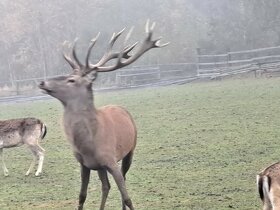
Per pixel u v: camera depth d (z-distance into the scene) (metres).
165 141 15.02
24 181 11.85
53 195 10.55
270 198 6.80
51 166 13.20
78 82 8.30
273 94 23.61
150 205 9.39
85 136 8.24
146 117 19.95
